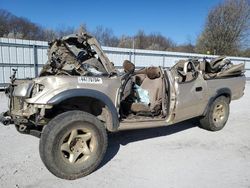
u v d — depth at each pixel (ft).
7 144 16.30
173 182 12.41
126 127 14.76
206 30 138.41
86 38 14.55
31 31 141.49
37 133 13.17
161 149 16.34
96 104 14.25
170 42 164.14
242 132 20.49
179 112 16.84
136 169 13.60
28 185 11.78
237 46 135.03
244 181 12.66
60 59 14.01
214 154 15.83
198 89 18.04
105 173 13.10
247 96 42.78
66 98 12.23
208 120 19.72
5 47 44.98
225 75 20.43
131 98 16.56
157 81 17.06
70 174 12.21
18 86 13.39
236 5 131.44
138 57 63.62
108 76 14.24
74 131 12.19
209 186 12.13
